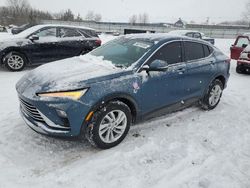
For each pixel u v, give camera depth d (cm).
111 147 383
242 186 319
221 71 553
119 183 312
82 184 307
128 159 358
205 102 542
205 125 478
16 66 825
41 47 852
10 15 5469
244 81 886
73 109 334
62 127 343
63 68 399
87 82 345
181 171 341
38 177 315
